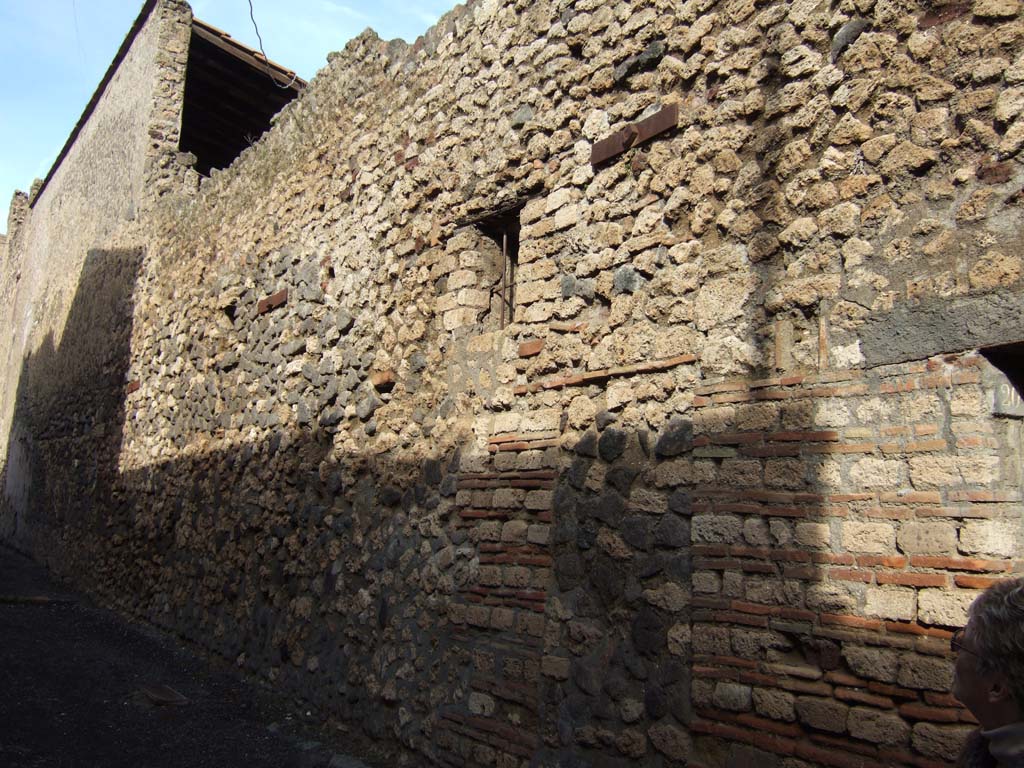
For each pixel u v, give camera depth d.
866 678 3.30
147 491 10.09
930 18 3.49
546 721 4.50
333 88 7.68
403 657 5.55
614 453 4.50
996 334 3.16
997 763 1.74
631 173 4.73
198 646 8.15
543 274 5.16
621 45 4.86
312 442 7.11
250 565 7.58
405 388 6.14
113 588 10.56
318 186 7.65
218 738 5.77
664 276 4.42
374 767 5.30
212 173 9.92
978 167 3.29
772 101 4.04
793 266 3.84
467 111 6.00
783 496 3.67
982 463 3.14
